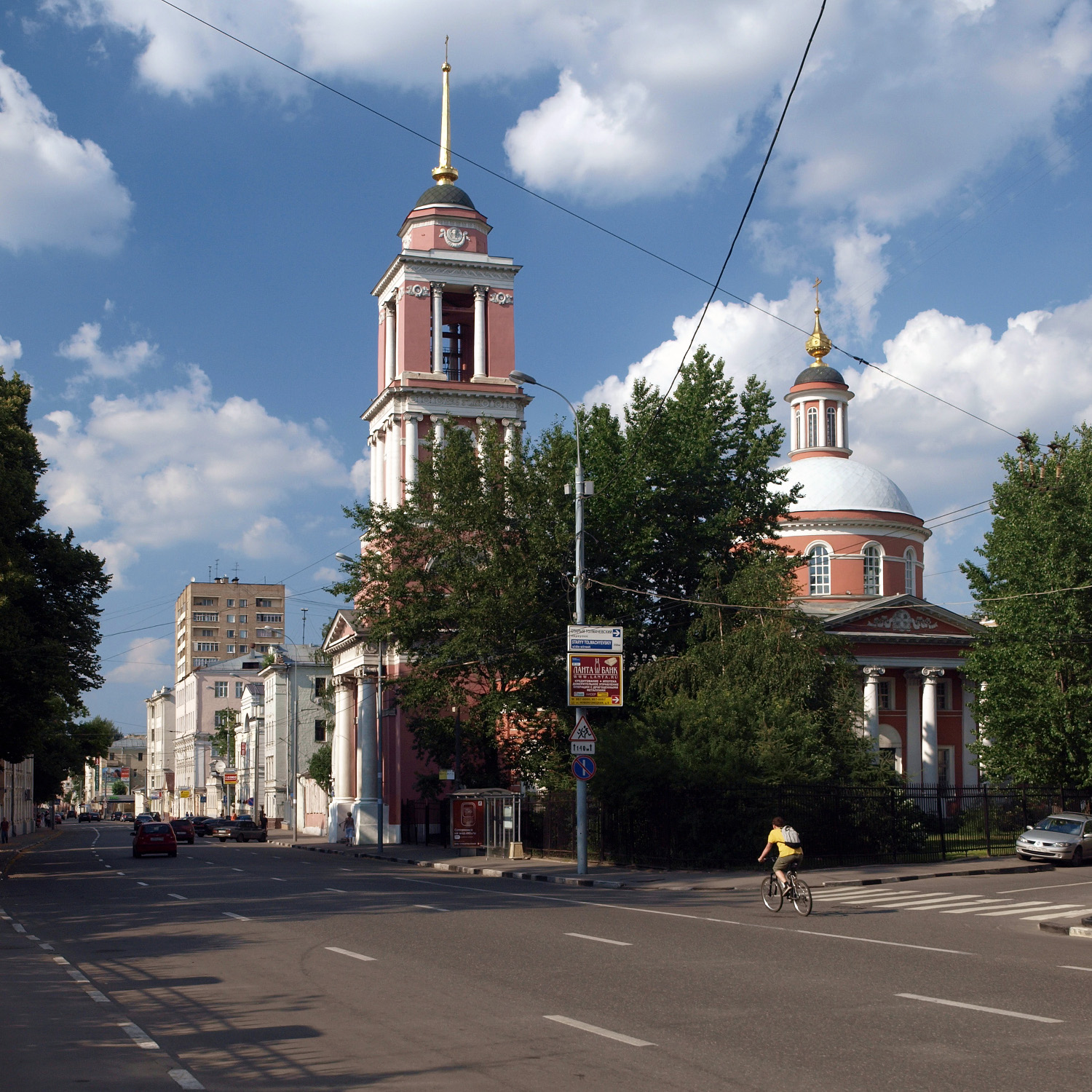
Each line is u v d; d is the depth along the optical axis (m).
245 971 13.90
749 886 27.62
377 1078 8.46
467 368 59.31
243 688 123.69
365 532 44.12
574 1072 8.56
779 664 37.94
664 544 45.59
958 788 39.50
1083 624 39.47
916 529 62.81
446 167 58.22
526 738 43.84
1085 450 41.03
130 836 91.50
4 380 46.47
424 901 24.05
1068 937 17.66
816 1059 8.89
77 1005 11.68
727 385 48.06
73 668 45.72
